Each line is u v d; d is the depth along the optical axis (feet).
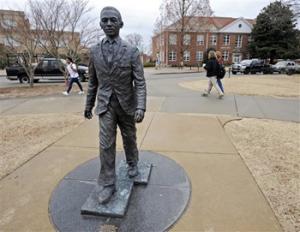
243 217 7.05
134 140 8.57
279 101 24.88
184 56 142.20
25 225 6.84
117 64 7.05
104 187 7.63
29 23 35.73
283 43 122.72
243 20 144.87
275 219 6.97
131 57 7.17
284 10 60.75
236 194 8.14
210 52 25.72
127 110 7.59
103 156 7.52
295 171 9.91
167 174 9.42
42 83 48.03
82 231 6.57
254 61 76.79
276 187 8.73
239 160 10.71
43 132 15.21
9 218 7.13
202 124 16.21
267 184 8.93
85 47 42.57
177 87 36.60
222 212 7.27
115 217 7.05
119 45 7.09
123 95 7.40
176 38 133.90
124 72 7.18
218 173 9.55
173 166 10.09
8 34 35.09
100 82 7.39
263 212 7.26
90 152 11.69
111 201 7.48
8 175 9.59
